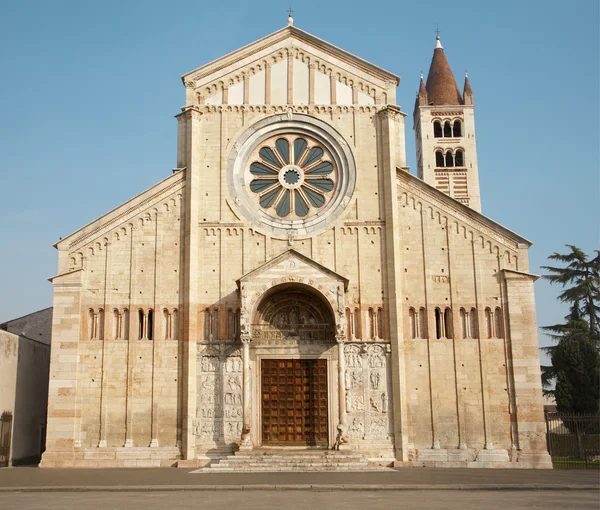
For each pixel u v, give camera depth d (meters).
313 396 50.03
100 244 50.84
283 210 53.06
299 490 34.16
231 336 50.06
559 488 34.75
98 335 49.47
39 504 28.23
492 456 47.75
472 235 51.53
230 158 53.44
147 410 48.41
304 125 54.44
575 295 84.06
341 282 48.19
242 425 48.53
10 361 52.66
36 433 58.28
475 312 50.41
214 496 31.27
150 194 51.84
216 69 54.94
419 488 34.59
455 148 85.62
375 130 54.28
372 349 49.94
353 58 55.31
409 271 51.22
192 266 50.38
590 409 65.19
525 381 48.88
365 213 52.47
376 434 48.59
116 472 43.41
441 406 48.88
